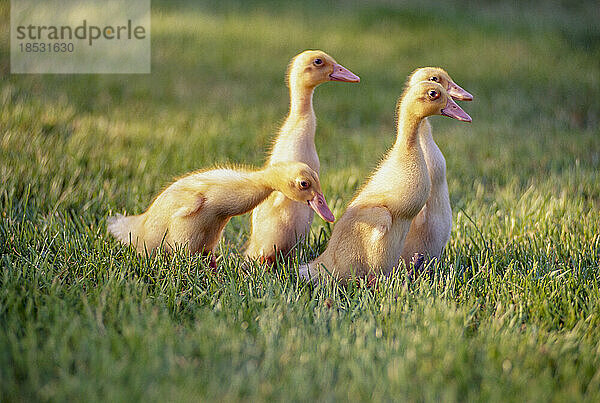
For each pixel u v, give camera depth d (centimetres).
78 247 798
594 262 831
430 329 643
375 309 694
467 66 2212
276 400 547
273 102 1842
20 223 889
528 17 2900
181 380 558
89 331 620
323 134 1574
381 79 2086
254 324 662
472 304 718
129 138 1374
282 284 754
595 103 1833
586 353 626
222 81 2036
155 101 1773
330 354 608
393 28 2694
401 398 547
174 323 666
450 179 1234
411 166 733
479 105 1848
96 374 558
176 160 1235
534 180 1223
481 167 1310
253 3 3058
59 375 565
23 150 1185
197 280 742
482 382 582
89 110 1625
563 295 738
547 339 659
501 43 2500
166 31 2542
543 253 854
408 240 806
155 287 730
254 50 2380
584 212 1015
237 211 766
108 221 884
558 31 2664
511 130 1606
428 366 590
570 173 1225
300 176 738
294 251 832
